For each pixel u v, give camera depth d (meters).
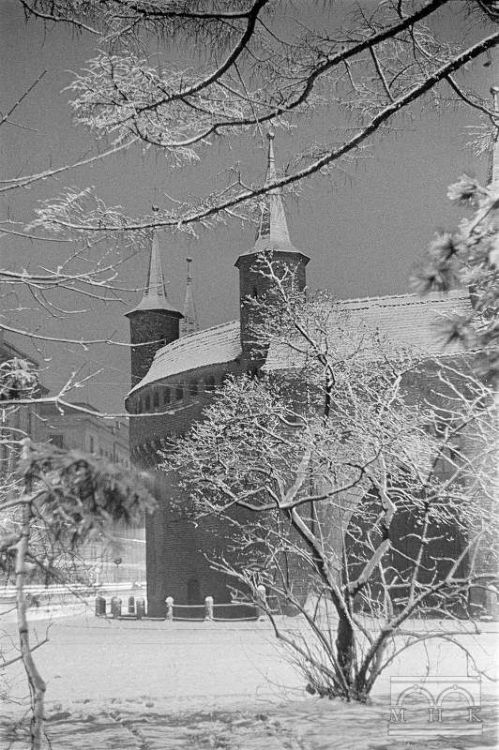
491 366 7.55
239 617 39.34
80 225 10.56
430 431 18.77
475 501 16.41
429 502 15.18
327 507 20.66
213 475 20.98
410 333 34.53
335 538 21.84
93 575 10.91
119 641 27.80
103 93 9.92
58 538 6.31
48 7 9.38
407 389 29.62
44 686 6.14
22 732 11.55
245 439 19.94
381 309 36.50
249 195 10.67
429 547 33.34
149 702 14.96
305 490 17.42
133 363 53.56
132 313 54.16
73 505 6.00
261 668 20.12
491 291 7.28
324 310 24.14
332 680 14.69
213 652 23.98
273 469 15.94
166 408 47.53
